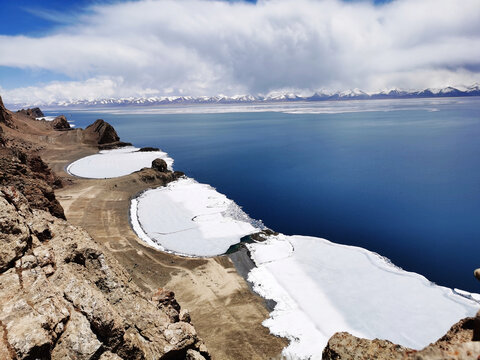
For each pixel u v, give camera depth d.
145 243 56.94
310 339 34.31
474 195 79.06
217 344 32.81
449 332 9.94
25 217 18.58
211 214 72.44
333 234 61.88
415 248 55.25
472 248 54.25
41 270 14.63
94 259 18.98
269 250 54.75
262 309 39.34
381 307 39.81
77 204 71.50
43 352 11.09
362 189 87.69
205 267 48.62
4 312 11.98
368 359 11.01
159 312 18.73
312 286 44.22
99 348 12.63
